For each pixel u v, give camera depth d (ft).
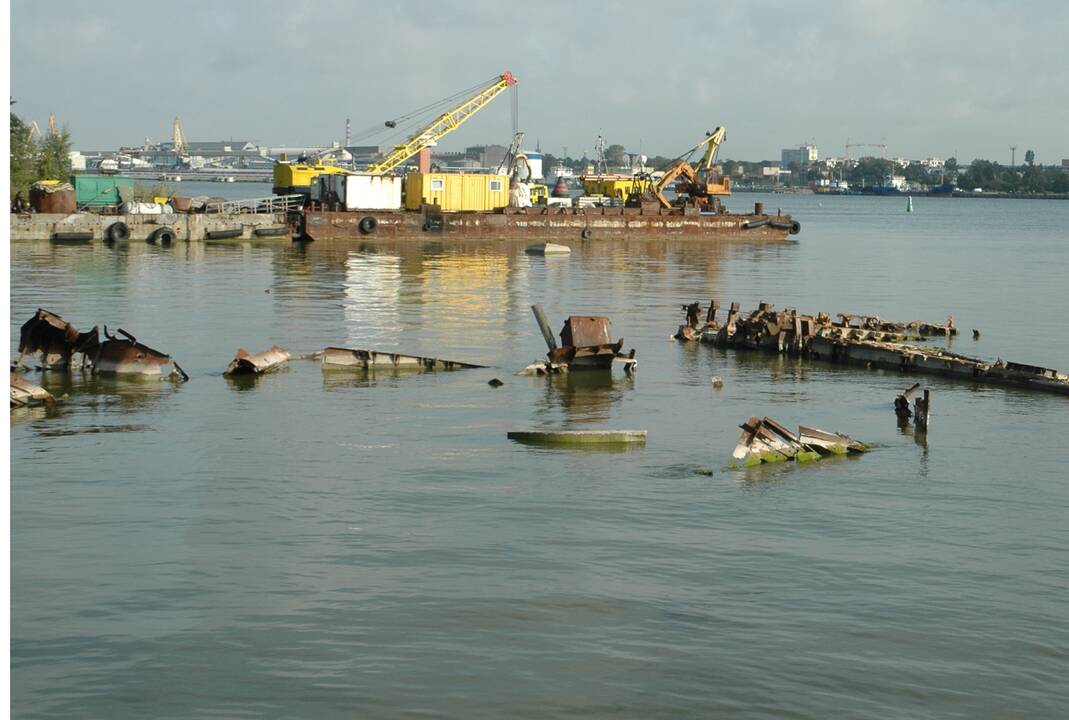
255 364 126.11
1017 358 150.30
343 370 130.82
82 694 47.55
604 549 67.31
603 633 54.70
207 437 95.86
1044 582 63.16
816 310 204.85
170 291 211.41
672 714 46.83
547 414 108.58
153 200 401.90
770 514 75.46
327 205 375.04
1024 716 47.37
